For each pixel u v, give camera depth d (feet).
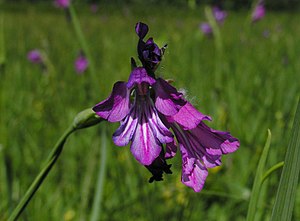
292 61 3.65
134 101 0.71
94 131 2.17
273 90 2.65
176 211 1.62
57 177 1.93
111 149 1.86
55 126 2.41
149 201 1.60
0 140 2.09
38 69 3.47
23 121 2.44
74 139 2.16
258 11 3.17
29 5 12.43
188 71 3.49
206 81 2.96
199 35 4.00
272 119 2.11
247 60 3.99
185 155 0.71
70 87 3.00
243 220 1.68
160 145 0.69
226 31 6.33
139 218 1.63
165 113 0.67
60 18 9.79
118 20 7.29
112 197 1.77
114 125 1.88
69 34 5.98
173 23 5.92
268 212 1.47
